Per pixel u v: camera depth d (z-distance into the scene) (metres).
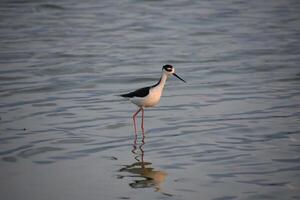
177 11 32.22
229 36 26.84
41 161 13.24
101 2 34.53
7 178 12.30
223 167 12.71
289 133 14.68
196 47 25.09
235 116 16.22
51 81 20.22
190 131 15.11
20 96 18.44
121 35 27.28
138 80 20.41
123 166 12.95
